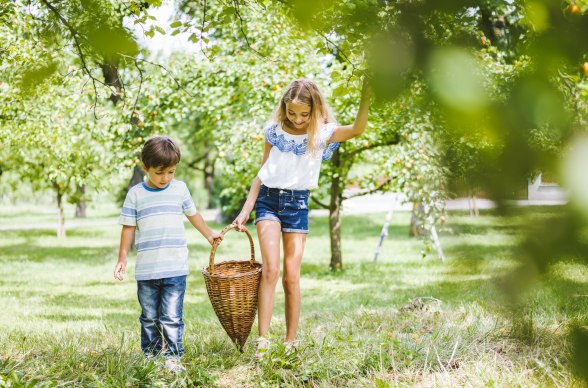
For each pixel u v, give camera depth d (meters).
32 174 14.16
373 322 4.48
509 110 0.67
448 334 3.75
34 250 15.77
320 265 11.89
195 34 3.31
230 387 3.18
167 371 3.34
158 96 9.00
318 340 3.82
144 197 3.80
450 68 0.72
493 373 2.94
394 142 9.70
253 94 9.23
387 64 0.79
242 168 9.72
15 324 6.05
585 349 0.74
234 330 3.76
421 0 0.81
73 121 9.48
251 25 8.46
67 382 3.04
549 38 0.73
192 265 12.14
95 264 12.80
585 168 0.60
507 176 0.65
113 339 4.43
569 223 0.60
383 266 11.05
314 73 8.98
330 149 3.85
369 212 26.91
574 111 0.68
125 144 9.70
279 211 3.77
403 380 3.09
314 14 1.09
